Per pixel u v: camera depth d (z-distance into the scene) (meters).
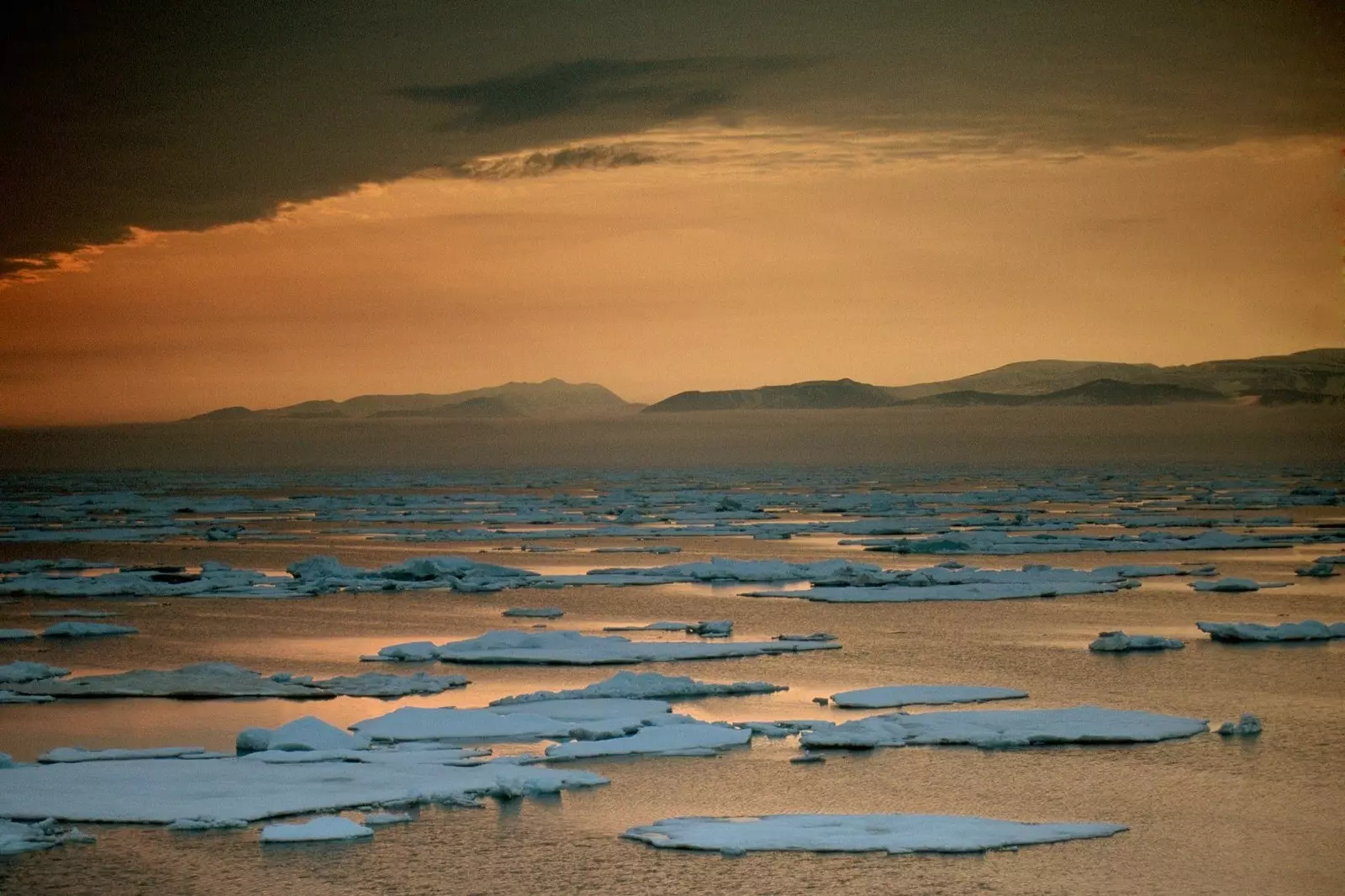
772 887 83.12
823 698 134.88
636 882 84.06
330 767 105.62
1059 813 97.31
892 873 85.19
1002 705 132.00
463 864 86.88
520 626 191.62
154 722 125.12
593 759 110.50
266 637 181.38
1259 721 122.12
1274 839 91.56
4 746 115.69
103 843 89.88
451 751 111.81
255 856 87.88
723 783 103.94
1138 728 118.56
